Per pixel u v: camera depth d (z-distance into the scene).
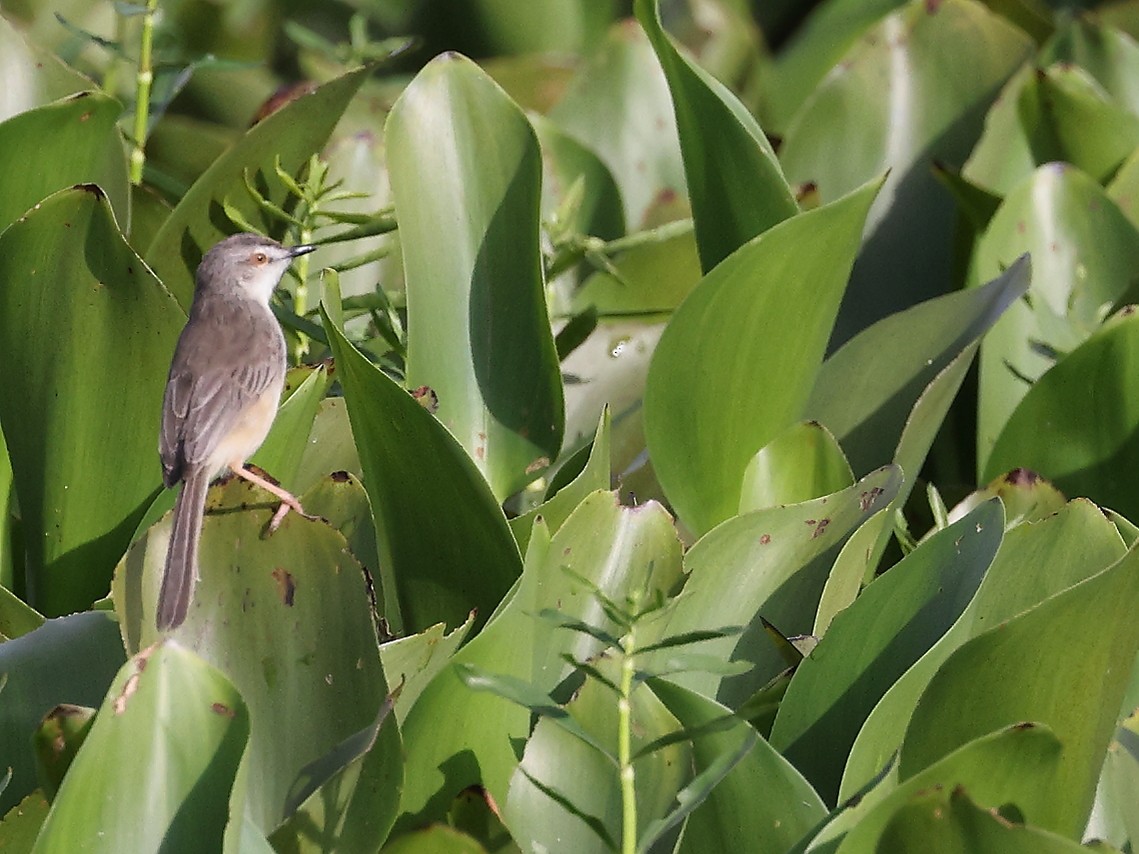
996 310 8.98
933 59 12.22
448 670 6.37
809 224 7.82
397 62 16.05
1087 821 6.74
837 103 12.23
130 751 5.62
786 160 12.28
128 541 8.31
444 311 8.36
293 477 8.47
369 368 7.07
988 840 5.68
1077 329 10.06
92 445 8.16
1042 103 11.79
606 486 8.05
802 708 6.99
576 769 6.51
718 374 8.24
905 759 6.70
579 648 7.11
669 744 6.09
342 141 10.86
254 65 10.70
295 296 9.83
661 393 8.33
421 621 7.90
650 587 7.12
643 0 8.45
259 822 6.68
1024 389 10.48
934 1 12.15
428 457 7.31
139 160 10.25
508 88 14.06
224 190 9.45
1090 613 6.30
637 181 12.77
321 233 10.47
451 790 6.70
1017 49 12.14
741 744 6.23
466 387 8.43
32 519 8.39
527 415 8.48
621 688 6.09
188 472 7.50
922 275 12.11
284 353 8.57
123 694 5.58
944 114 12.26
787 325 8.14
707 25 15.23
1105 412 9.27
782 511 7.28
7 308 7.94
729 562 7.34
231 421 8.02
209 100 14.84
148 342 7.96
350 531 8.03
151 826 5.71
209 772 5.71
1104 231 10.73
